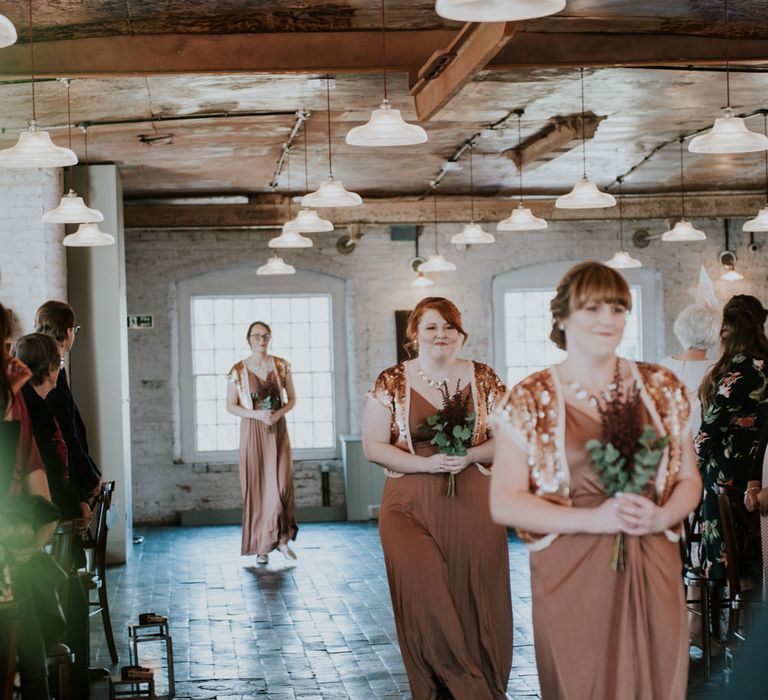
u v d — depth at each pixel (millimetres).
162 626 6035
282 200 13680
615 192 14133
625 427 3326
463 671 4891
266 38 6980
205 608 8438
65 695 4816
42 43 6906
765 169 12695
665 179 13297
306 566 10344
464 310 14758
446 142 10758
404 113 9391
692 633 6320
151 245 14234
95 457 10727
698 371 6156
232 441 14406
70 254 10773
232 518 14203
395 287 14617
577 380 3426
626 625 3340
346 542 11945
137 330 14211
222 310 14484
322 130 9969
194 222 13281
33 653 3924
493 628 5113
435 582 4926
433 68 6941
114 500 10750
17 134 9273
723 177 13219
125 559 10750
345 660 6715
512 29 5707
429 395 5168
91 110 8656
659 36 7246
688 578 5734
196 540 12469
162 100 8492
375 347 14602
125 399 11234
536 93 8766
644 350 15000
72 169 10836
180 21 6805
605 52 7219
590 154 11625
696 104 9336
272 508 10469
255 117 9281
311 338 14633
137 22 6789
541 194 14195
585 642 3354
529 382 3445
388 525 5105
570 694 3344
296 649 7027
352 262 14547
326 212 13484
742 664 2918
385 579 9516
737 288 15070
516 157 11422
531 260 14820
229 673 6453
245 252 14383
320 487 14375
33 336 5141
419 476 5105
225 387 14430
